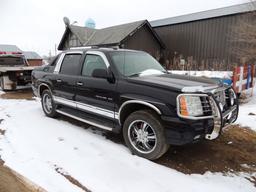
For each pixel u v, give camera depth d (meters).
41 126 4.52
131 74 3.58
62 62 4.76
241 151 3.49
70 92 4.36
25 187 2.49
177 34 19.95
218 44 16.97
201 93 2.82
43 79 5.15
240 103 6.98
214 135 2.86
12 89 8.98
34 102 6.95
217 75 9.65
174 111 2.78
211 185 2.60
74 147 3.51
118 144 3.67
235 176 2.80
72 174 2.74
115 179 2.66
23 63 11.16
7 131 4.20
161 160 3.19
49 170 2.82
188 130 2.72
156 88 2.99
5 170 2.82
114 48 4.25
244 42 13.74
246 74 7.60
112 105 3.49
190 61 17.12
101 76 3.58
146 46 20.00
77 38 21.66
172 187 2.54
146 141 3.18
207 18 17.41
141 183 2.60
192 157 3.29
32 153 3.28
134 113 3.21
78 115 4.29
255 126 4.50
